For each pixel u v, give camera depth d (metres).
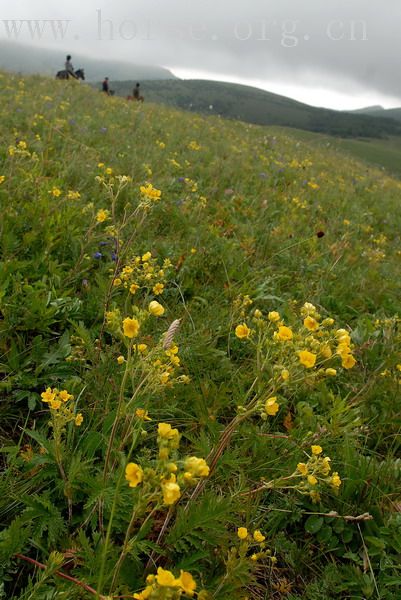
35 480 2.03
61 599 1.53
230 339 3.45
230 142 13.55
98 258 3.87
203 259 4.44
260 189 8.15
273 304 4.20
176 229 5.23
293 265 5.12
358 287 5.16
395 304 5.05
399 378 3.32
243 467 2.37
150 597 1.16
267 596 2.05
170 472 1.28
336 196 9.98
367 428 2.93
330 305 4.57
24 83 14.25
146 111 15.53
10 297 2.98
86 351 2.82
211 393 2.72
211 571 1.88
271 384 1.81
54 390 2.03
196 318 3.53
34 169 4.96
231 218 6.06
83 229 4.15
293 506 2.31
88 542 1.81
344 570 2.15
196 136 12.59
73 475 1.95
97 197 5.21
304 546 2.23
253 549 2.14
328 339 1.92
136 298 3.41
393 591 2.10
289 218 6.84
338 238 6.91
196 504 1.89
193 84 151.62
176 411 2.54
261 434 2.42
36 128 7.86
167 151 8.98
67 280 3.52
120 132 9.56
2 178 3.85
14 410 2.53
